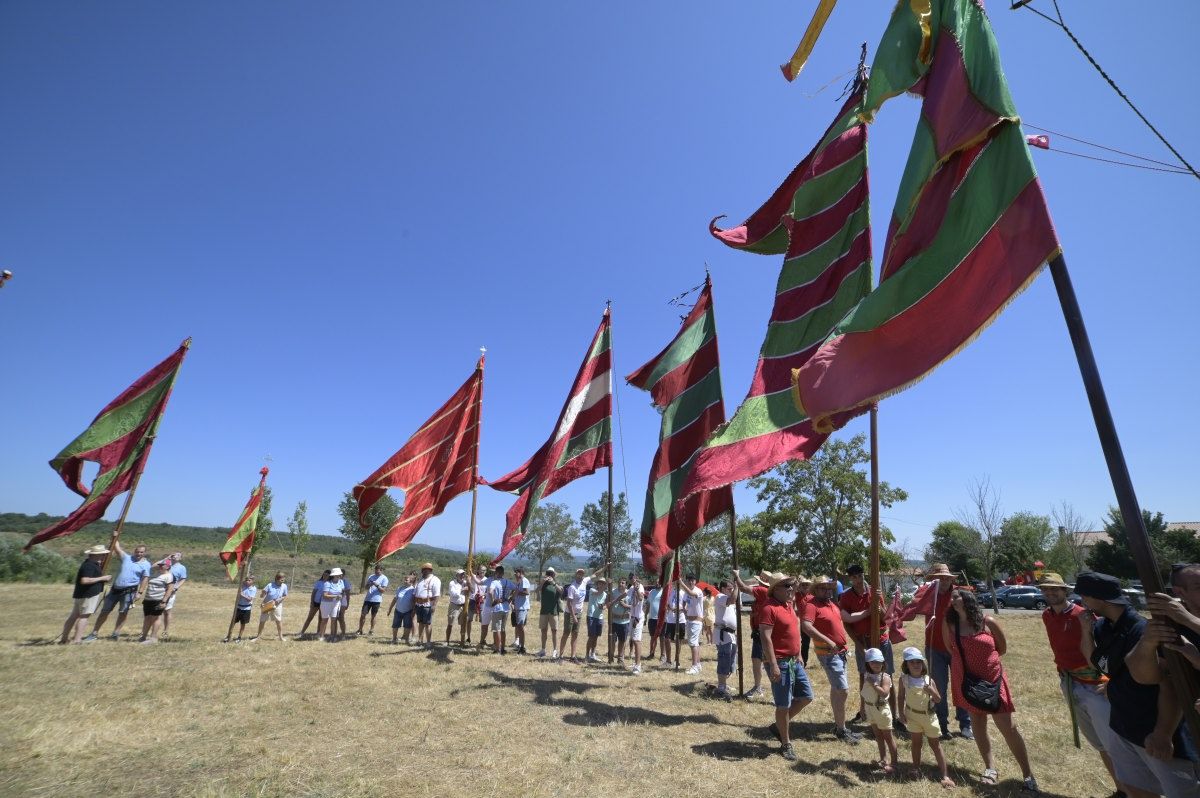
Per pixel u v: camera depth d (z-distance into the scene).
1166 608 3.24
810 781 5.98
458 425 15.10
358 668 10.90
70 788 5.21
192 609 20.94
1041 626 22.30
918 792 5.77
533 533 52.34
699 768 6.24
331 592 15.24
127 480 13.17
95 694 8.30
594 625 13.45
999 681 6.08
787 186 10.19
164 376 13.60
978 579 42.66
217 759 6.03
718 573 36.38
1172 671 3.27
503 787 5.55
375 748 6.54
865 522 29.92
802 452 7.12
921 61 5.70
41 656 10.67
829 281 8.41
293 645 13.48
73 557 36.31
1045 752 7.20
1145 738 4.14
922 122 5.35
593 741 7.02
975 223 4.64
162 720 7.26
